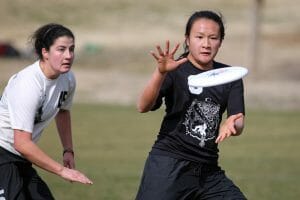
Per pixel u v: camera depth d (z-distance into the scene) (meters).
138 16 161.00
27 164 18.30
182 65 18.00
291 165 43.72
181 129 17.95
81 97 79.62
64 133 19.66
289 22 152.00
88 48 123.25
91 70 100.56
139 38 137.00
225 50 117.31
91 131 58.31
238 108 17.98
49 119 18.41
